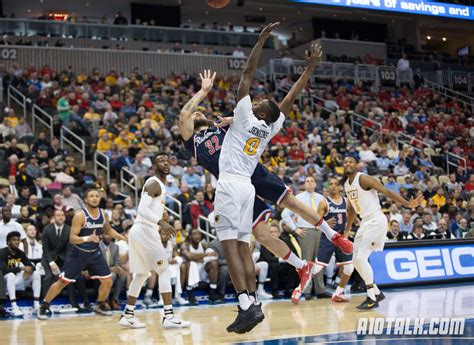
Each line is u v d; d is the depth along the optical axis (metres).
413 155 15.93
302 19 26.64
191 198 11.53
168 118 15.70
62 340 5.68
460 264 10.27
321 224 4.98
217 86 19.58
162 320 6.80
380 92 21.56
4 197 9.90
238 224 4.29
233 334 5.76
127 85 17.55
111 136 13.54
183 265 9.15
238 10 25.41
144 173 11.93
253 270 4.56
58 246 8.45
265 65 22.20
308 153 14.85
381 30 27.27
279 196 4.80
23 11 24.77
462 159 16.52
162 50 21.64
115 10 25.34
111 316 7.69
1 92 15.59
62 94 15.55
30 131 13.65
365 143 16.44
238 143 4.39
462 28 27.17
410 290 9.30
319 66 21.81
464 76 24.17
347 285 10.55
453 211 12.45
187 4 24.70
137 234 6.48
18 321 7.36
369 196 7.40
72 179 11.38
